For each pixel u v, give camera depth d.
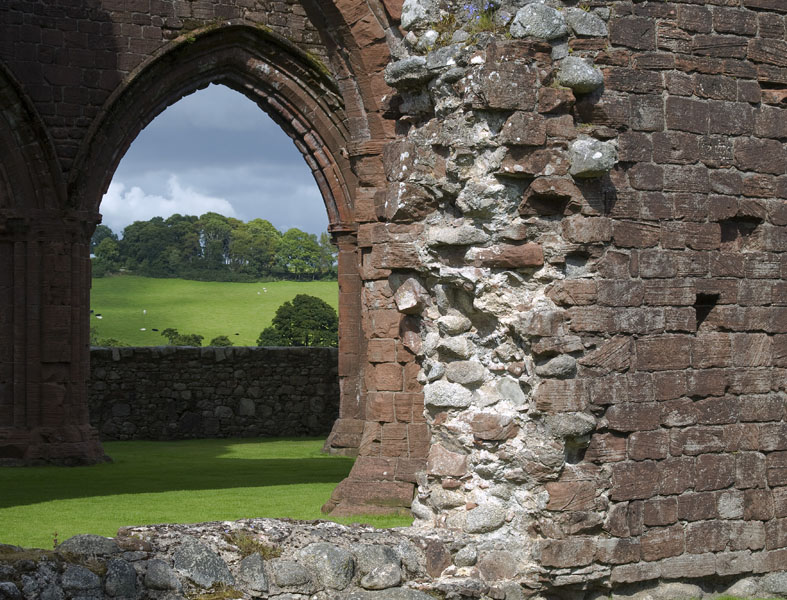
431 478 8.59
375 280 12.00
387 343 11.87
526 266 8.33
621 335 8.52
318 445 22.45
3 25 18.52
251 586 7.22
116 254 103.56
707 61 9.09
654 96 8.82
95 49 19.14
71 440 18.38
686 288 8.88
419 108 8.98
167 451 21.02
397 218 8.91
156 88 19.72
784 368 9.38
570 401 8.23
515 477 8.23
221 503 12.42
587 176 8.35
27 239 18.47
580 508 8.20
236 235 108.88
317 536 7.70
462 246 8.52
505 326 8.35
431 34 8.82
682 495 8.76
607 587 8.39
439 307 8.73
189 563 7.14
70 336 18.70
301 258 110.75
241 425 24.97
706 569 8.80
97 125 18.92
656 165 8.79
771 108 9.43
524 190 8.35
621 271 8.56
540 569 8.07
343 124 20.73
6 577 6.50
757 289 9.28
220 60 20.28
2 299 18.44
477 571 8.03
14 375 18.45
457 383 8.54
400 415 11.74
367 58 12.13
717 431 8.97
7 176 18.38
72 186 18.75
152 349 24.45
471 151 8.32
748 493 9.11
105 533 10.14
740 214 9.23
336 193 20.75
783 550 9.23
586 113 8.54
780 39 9.47
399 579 7.66
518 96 8.20
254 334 86.12
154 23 19.59
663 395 8.70
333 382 25.67
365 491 11.49
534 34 8.32
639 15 8.80
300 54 20.45
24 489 14.17
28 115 18.25
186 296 96.50
